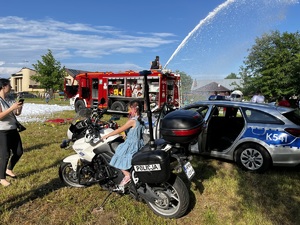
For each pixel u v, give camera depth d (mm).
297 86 20969
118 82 15086
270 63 22125
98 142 4180
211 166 5781
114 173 4102
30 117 14133
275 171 5496
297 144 4984
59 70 39875
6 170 4898
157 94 13664
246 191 4535
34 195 4418
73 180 4773
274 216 3775
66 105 24312
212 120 6574
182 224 3582
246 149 5457
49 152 6957
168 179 3477
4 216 3762
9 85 4523
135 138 3943
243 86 28172
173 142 3527
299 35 22219
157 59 14570
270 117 5320
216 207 4031
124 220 3635
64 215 3799
